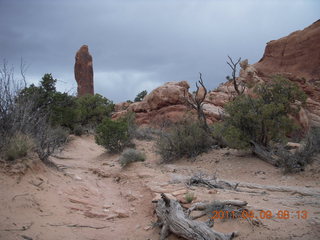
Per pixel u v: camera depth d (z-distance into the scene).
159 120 29.02
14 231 4.66
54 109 20.52
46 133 8.58
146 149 18.81
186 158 14.74
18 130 7.55
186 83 34.22
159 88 32.53
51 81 21.41
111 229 5.76
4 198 5.49
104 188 9.19
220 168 12.44
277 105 13.07
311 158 11.27
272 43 50.38
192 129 15.67
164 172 11.49
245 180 10.46
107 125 18.19
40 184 6.66
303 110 27.52
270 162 12.16
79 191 7.56
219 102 30.70
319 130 13.20
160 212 5.82
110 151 18.27
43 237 4.75
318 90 37.25
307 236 4.99
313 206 6.81
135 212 6.89
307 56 46.09
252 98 14.07
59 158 14.48
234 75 16.33
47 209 5.84
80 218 5.96
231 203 5.90
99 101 30.45
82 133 24.22
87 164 14.41
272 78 14.29
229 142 13.69
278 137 13.27
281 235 5.02
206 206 5.99
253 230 5.18
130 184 9.75
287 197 7.72
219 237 4.79
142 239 5.37
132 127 24.59
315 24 47.88
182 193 7.32
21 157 6.96
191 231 4.91
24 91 8.11
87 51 57.44
